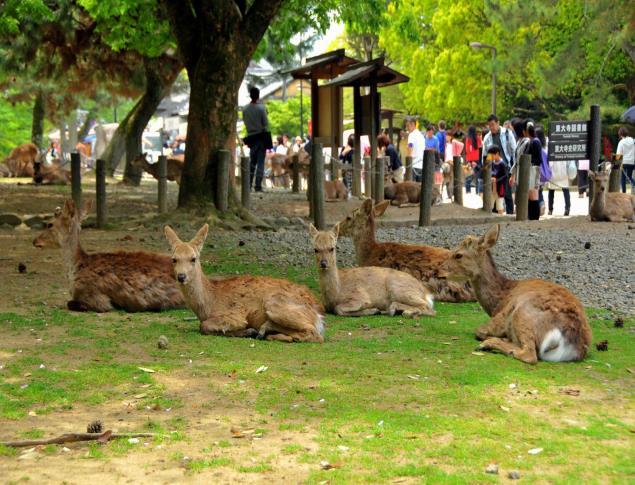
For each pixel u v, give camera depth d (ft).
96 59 95.50
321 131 79.00
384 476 16.08
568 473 16.24
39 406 20.38
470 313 31.32
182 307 32.27
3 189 82.53
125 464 16.78
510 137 66.49
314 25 73.87
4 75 94.73
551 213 70.08
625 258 42.27
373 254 34.76
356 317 30.73
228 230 54.03
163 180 61.62
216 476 16.17
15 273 39.32
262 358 24.68
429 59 166.40
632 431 18.56
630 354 25.34
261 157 82.28
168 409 20.15
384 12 69.62
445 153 92.22
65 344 26.18
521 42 148.46
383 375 22.80
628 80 137.18
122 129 98.89
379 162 64.64
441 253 33.73
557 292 25.13
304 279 38.09
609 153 117.91
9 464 16.80
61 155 136.77
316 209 54.39
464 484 15.69
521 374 22.85
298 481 15.93
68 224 31.63
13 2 69.46
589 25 115.65
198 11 55.01
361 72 69.21
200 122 55.36
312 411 19.88
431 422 19.03
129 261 31.83
